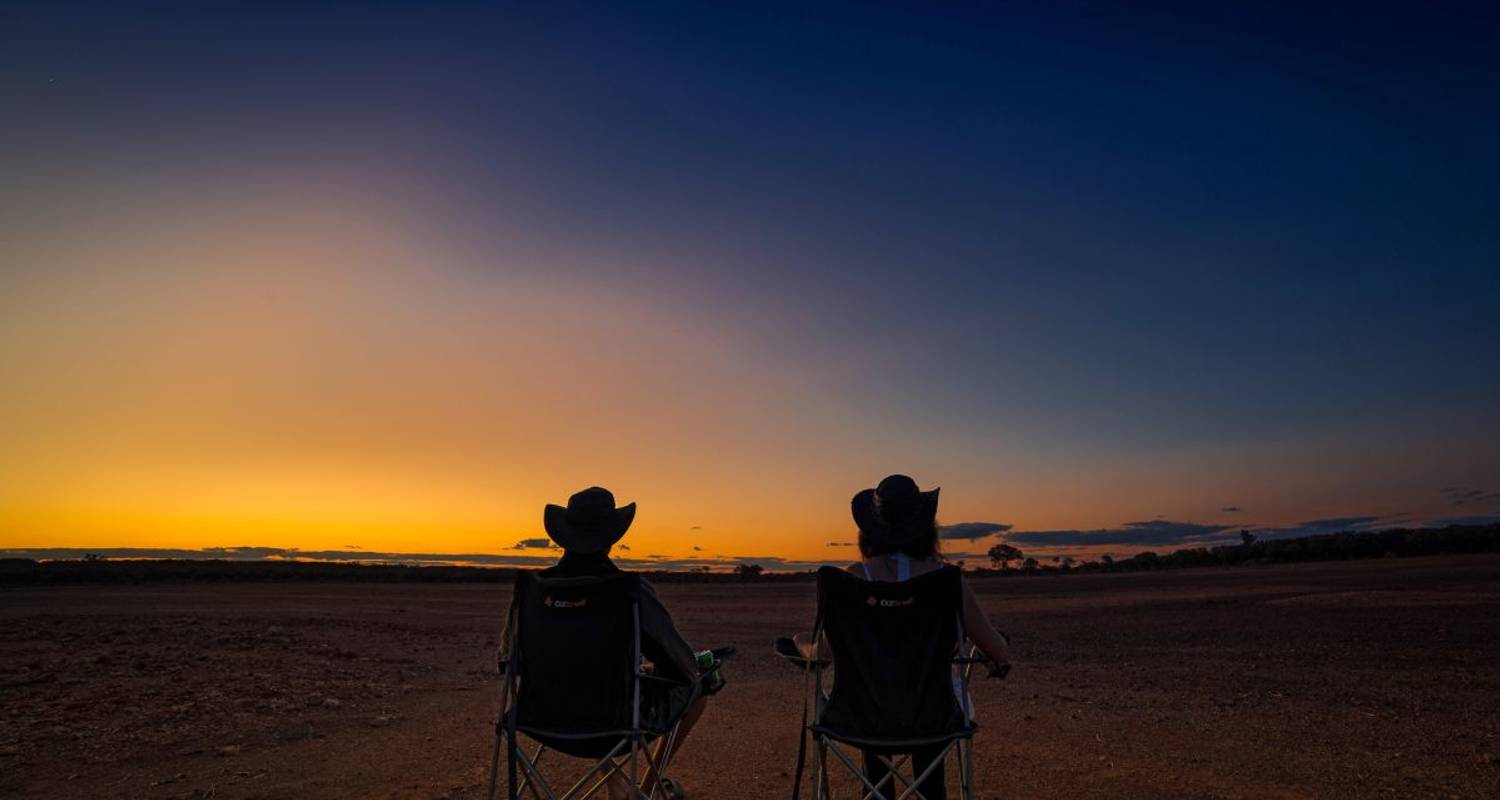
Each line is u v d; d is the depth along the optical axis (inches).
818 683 152.3
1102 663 434.3
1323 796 193.2
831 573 150.0
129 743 247.3
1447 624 518.0
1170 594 898.7
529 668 151.5
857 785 217.9
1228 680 363.6
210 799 197.8
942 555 169.6
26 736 249.9
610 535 168.7
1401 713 281.4
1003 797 199.5
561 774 226.1
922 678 146.5
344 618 695.7
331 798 199.9
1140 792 200.4
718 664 180.7
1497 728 255.8
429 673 406.3
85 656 416.2
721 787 216.8
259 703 308.0
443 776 220.5
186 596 979.3
